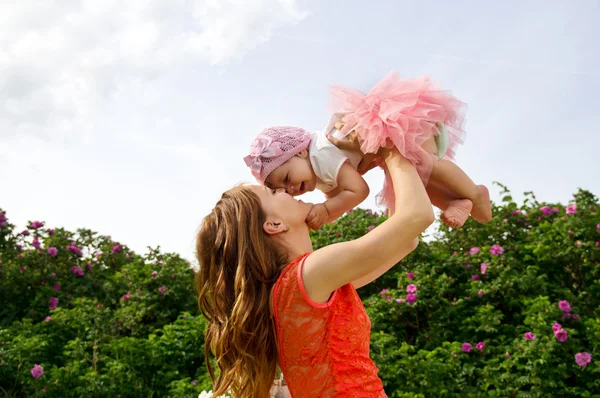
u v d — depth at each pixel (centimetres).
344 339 181
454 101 230
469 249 617
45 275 644
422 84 224
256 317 190
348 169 229
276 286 186
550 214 616
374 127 210
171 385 463
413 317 543
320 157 233
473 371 468
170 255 667
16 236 675
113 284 645
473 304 545
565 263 564
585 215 575
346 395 175
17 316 607
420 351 459
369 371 184
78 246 717
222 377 200
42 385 457
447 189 239
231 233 197
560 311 480
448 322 523
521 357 451
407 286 538
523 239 600
